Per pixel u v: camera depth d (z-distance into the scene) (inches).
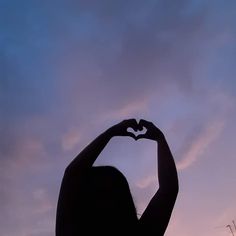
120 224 73.5
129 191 80.1
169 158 88.0
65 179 72.4
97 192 75.1
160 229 78.5
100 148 75.5
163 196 82.2
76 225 69.5
